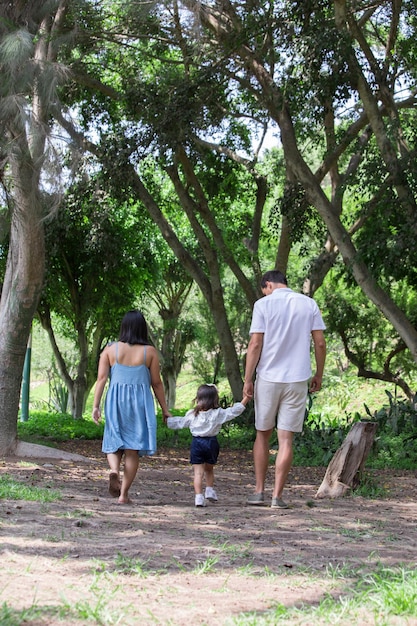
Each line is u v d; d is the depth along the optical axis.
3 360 12.09
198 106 16.27
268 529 5.94
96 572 4.04
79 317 22.86
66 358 33.56
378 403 28.70
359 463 8.97
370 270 16.09
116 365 7.18
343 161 21.77
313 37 13.93
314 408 28.41
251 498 7.54
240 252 23.88
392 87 16.44
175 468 12.55
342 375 31.00
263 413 7.38
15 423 12.16
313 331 7.37
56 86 9.96
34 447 12.14
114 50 19.48
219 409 7.45
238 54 16.53
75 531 5.20
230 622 3.23
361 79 14.90
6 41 9.44
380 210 16.78
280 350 7.28
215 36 17.03
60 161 10.41
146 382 7.20
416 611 3.44
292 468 13.06
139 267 23.34
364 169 15.62
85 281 22.50
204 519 6.40
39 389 44.78
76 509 6.26
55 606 3.31
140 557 4.48
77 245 21.61
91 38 17.52
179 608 3.47
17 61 9.46
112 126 20.25
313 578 4.16
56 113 10.37
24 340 12.17
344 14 14.15
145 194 19.80
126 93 16.75
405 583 3.78
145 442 7.10
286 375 7.25
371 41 20.03
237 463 14.33
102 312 23.34
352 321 24.44
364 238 16.56
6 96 9.62
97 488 8.61
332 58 13.90
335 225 16.45
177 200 25.17
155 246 26.34
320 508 7.57
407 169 14.88
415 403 17.05
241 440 17.94
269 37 15.70
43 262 11.84
